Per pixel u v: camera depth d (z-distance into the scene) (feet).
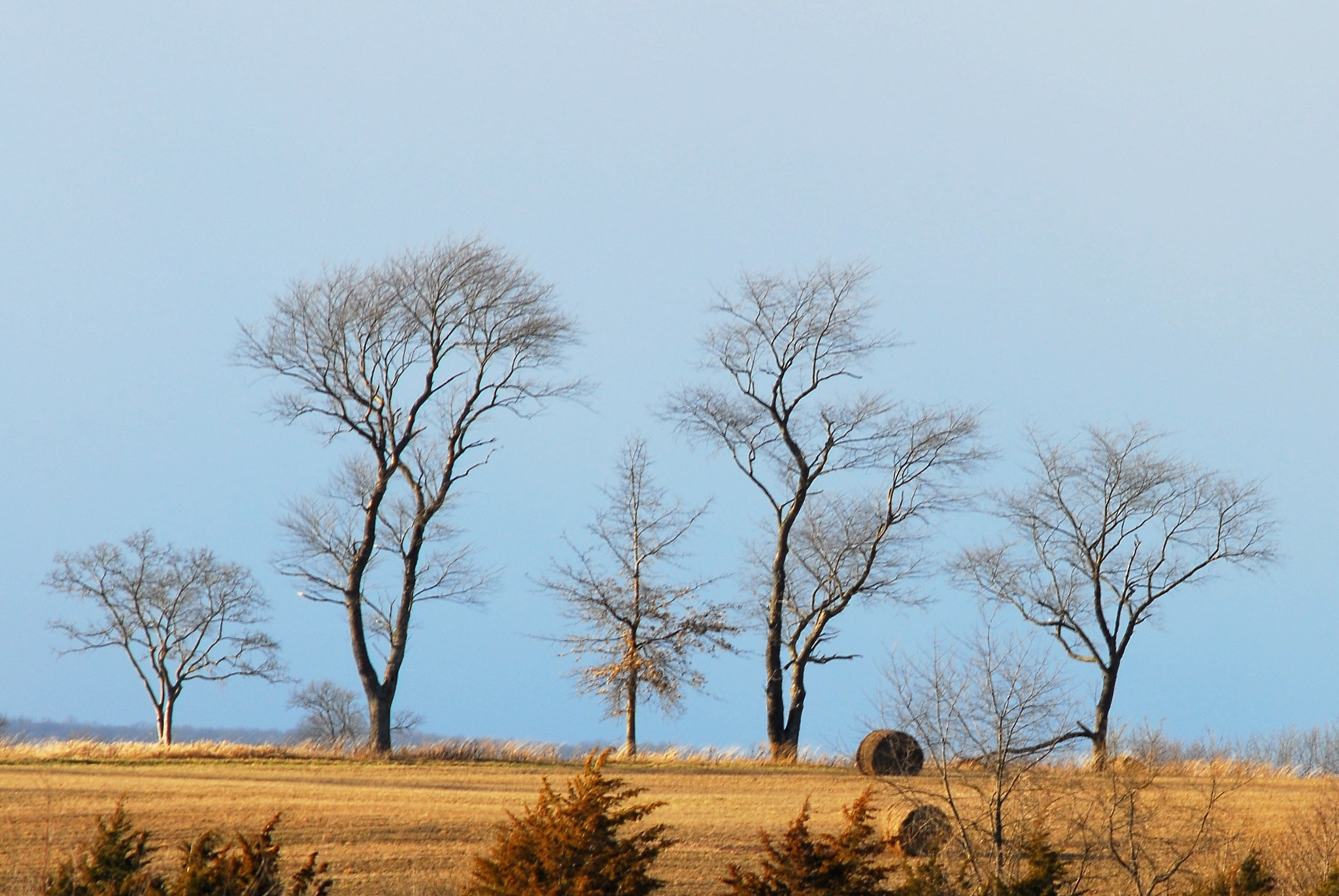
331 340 421.59
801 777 366.43
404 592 430.20
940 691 190.29
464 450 438.81
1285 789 311.68
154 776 324.19
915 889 157.99
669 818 263.49
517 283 437.17
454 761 403.75
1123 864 186.09
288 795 283.18
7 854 202.18
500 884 148.87
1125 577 453.17
